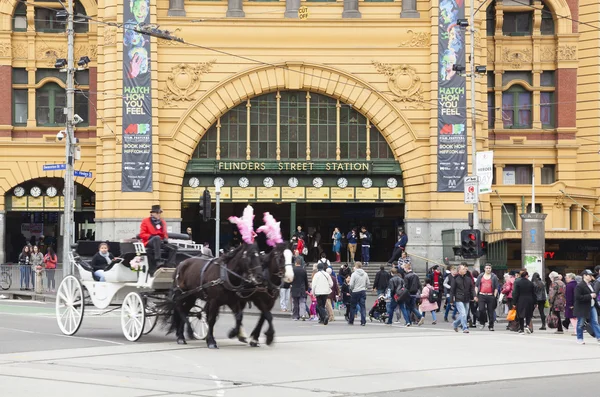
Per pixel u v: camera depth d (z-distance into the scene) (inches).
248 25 2100.1
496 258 1998.0
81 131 2298.2
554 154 2384.4
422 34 2111.2
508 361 907.4
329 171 2122.3
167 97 2098.9
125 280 1022.4
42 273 1883.6
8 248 2409.0
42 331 1125.7
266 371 792.3
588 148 2389.3
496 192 2308.1
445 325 1459.2
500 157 2375.7
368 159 2126.0
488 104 2381.9
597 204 2368.4
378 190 2135.8
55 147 2293.3
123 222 2060.8
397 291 1413.6
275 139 2132.1
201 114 2103.8
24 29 2314.2
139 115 2070.6
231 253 936.9
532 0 2384.4
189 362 839.1
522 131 2377.0
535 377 801.6
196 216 2388.0
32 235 2418.8
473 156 1683.1
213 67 2105.1
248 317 1534.2
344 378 762.8
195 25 2097.7
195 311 1040.8
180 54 2101.4
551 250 2137.1
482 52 2158.0
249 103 2126.0
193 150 2117.4
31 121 2298.2
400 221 2381.9
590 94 2397.9
